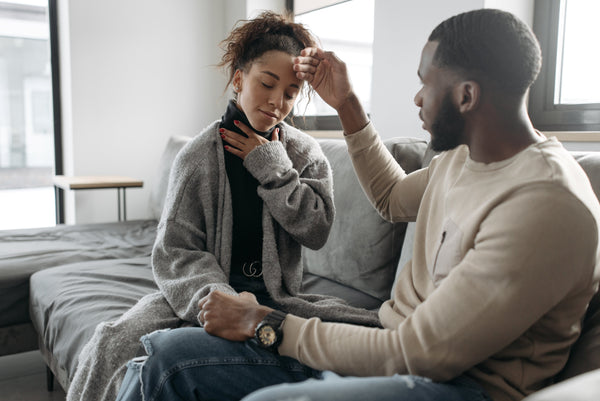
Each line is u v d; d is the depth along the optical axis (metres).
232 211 1.14
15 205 3.47
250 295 0.91
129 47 2.96
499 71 0.67
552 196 0.61
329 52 1.01
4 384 1.79
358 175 1.05
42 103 3.34
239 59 1.08
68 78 2.86
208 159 1.13
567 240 0.59
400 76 2.03
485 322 0.61
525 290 0.59
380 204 1.05
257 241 1.17
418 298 0.84
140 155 3.07
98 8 2.85
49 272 1.72
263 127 1.09
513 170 0.68
